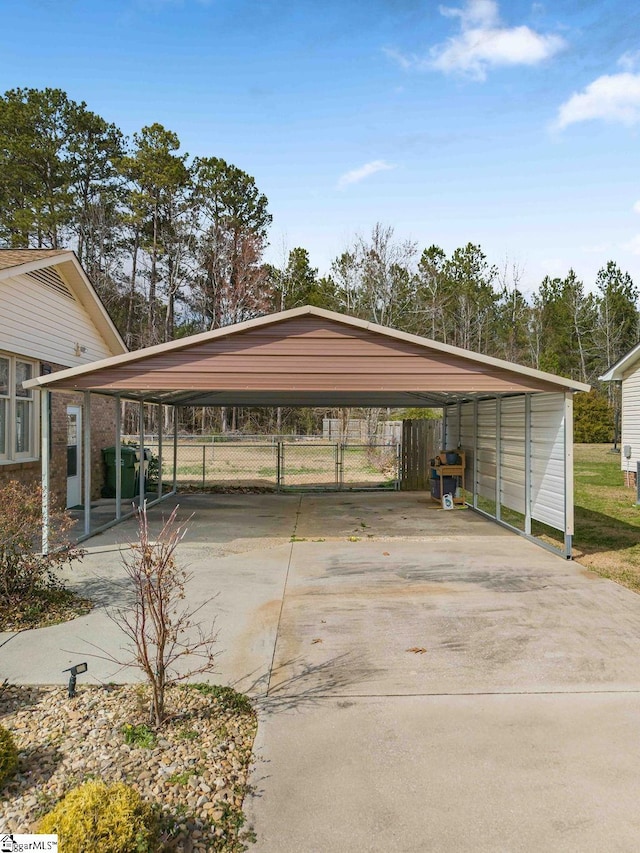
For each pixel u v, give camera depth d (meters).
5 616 5.39
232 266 36.12
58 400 11.43
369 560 7.83
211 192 35.25
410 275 36.62
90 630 5.18
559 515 8.16
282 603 6.01
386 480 17.56
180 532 9.77
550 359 39.62
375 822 2.72
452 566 7.49
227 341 8.37
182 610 5.74
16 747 3.21
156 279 36.41
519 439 9.70
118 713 3.68
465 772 3.11
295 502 13.43
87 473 9.20
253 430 35.59
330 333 8.39
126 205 34.78
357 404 14.83
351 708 3.82
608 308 42.59
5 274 8.84
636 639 5.01
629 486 15.78
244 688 4.11
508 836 2.62
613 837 2.62
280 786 2.98
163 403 14.08
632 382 15.73
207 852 2.51
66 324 11.97
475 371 8.28
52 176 31.42
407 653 4.73
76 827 2.30
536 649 4.80
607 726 3.60
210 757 3.20
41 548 8.17
